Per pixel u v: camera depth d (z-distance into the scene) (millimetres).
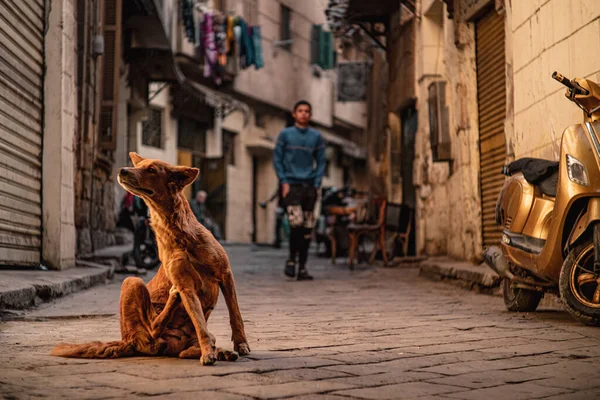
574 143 6145
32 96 9609
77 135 13078
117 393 3389
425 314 7188
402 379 3846
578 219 6090
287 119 37594
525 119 8945
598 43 7008
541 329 5938
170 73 21609
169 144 27188
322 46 38844
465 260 12195
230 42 28516
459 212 12570
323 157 12492
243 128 33812
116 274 12383
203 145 30625
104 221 16500
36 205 9812
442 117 13164
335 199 21734
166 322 4262
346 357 4527
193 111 28922
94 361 4230
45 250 10023
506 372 4062
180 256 4141
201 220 26438
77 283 9109
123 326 4379
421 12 15461
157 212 4094
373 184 25266
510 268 7145
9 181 8672
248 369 4012
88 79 13711
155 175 4043
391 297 9148
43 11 10062
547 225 6562
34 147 9719
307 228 12367
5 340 5266
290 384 3635
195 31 26547
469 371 4090
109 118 15227
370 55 26500
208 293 4262
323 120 40688
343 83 28438
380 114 24312
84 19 13250
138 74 21562
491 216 11172
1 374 3828
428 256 15500
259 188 36375
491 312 7324
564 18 7762
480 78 11695
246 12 32656
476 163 11758
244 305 8164
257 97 33625
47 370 3955
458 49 12211
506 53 9773
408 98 16844
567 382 3797
